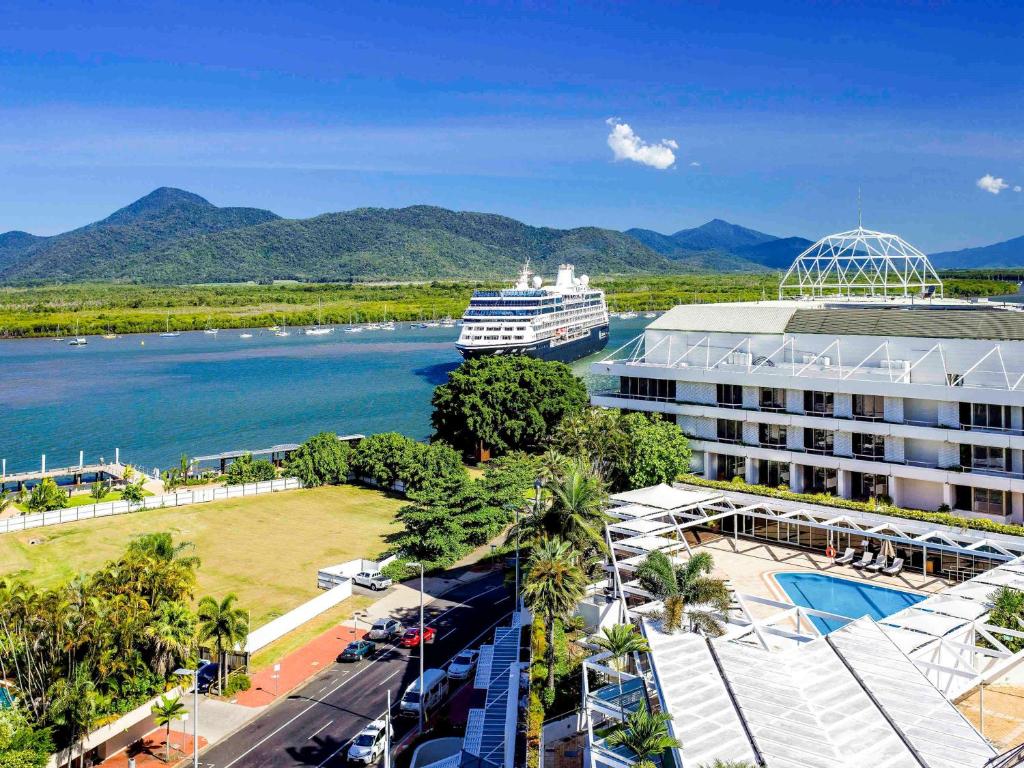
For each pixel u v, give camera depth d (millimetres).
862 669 48594
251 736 68812
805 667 49500
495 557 109562
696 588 60438
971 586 64375
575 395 163875
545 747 58219
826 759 39344
